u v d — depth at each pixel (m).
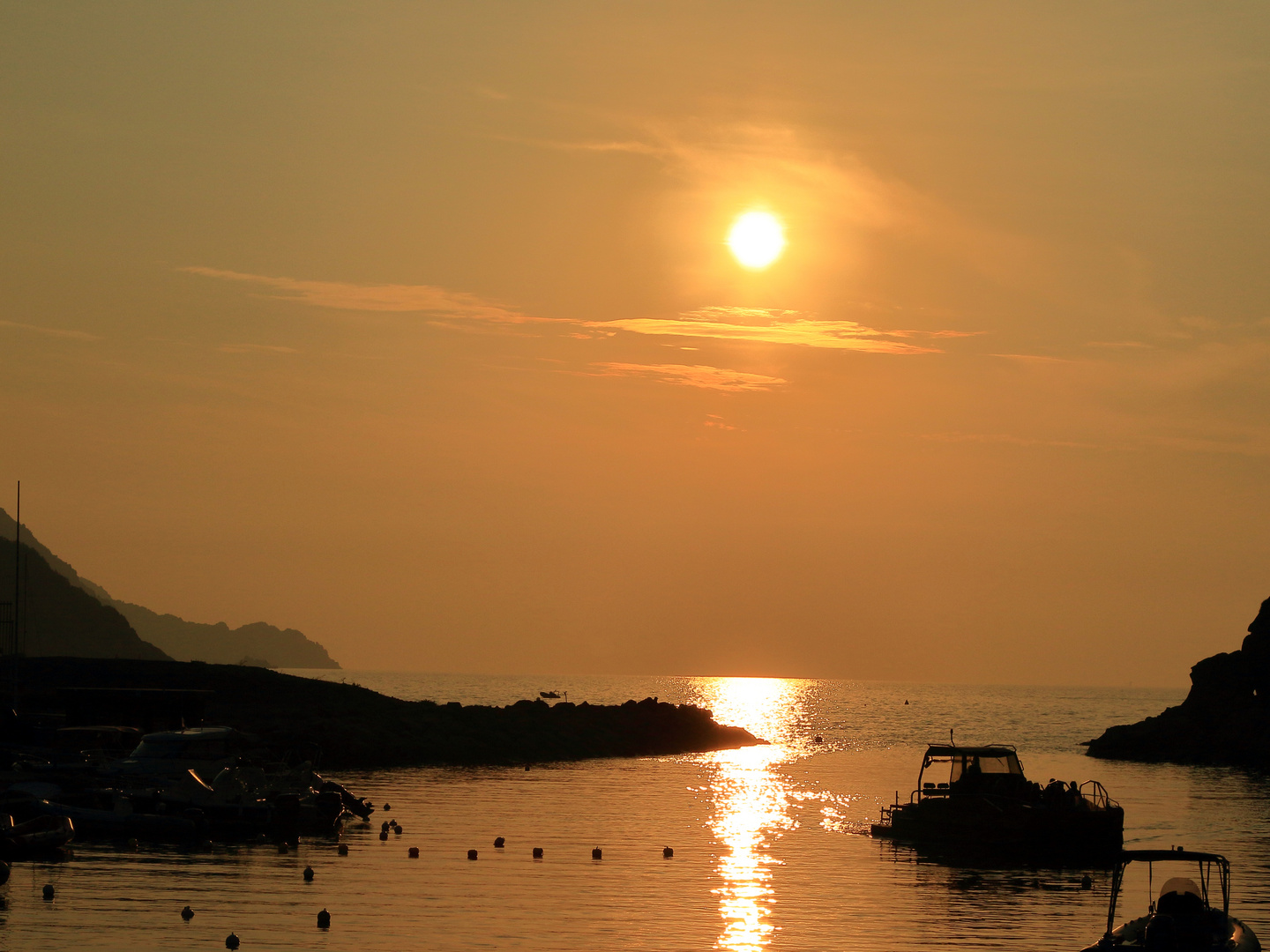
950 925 40.31
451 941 36.12
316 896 42.44
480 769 103.44
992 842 57.00
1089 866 55.22
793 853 56.53
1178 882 36.59
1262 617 151.62
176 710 85.38
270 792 62.94
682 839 59.72
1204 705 148.00
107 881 44.72
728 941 36.91
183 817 56.91
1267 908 44.16
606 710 151.88
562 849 55.59
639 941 36.69
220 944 35.12
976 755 65.69
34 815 55.19
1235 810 82.31
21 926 36.94
